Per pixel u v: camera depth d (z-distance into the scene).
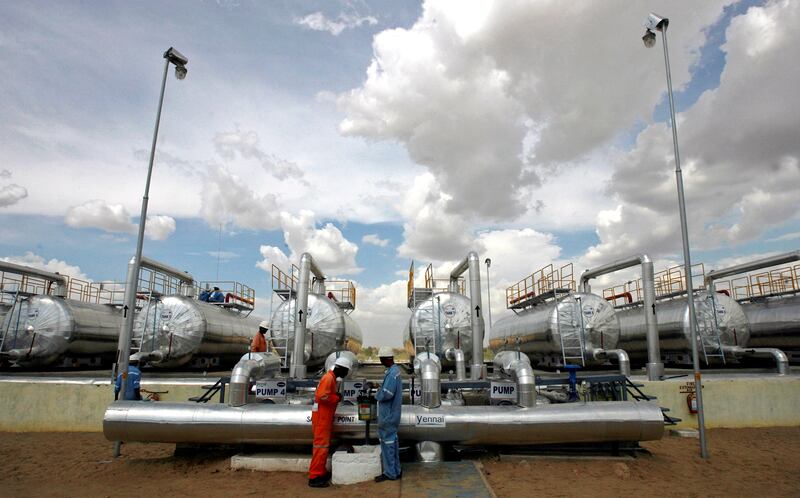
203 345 20.03
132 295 11.41
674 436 12.59
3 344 19.30
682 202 10.52
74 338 19.88
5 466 9.79
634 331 23.34
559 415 9.16
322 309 18.30
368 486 7.79
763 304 24.92
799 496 7.62
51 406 13.76
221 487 8.03
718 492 7.79
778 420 13.70
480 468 8.76
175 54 12.36
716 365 22.97
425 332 18.55
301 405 9.31
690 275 10.48
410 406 9.45
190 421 9.10
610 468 9.12
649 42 11.49
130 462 9.91
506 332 25.66
